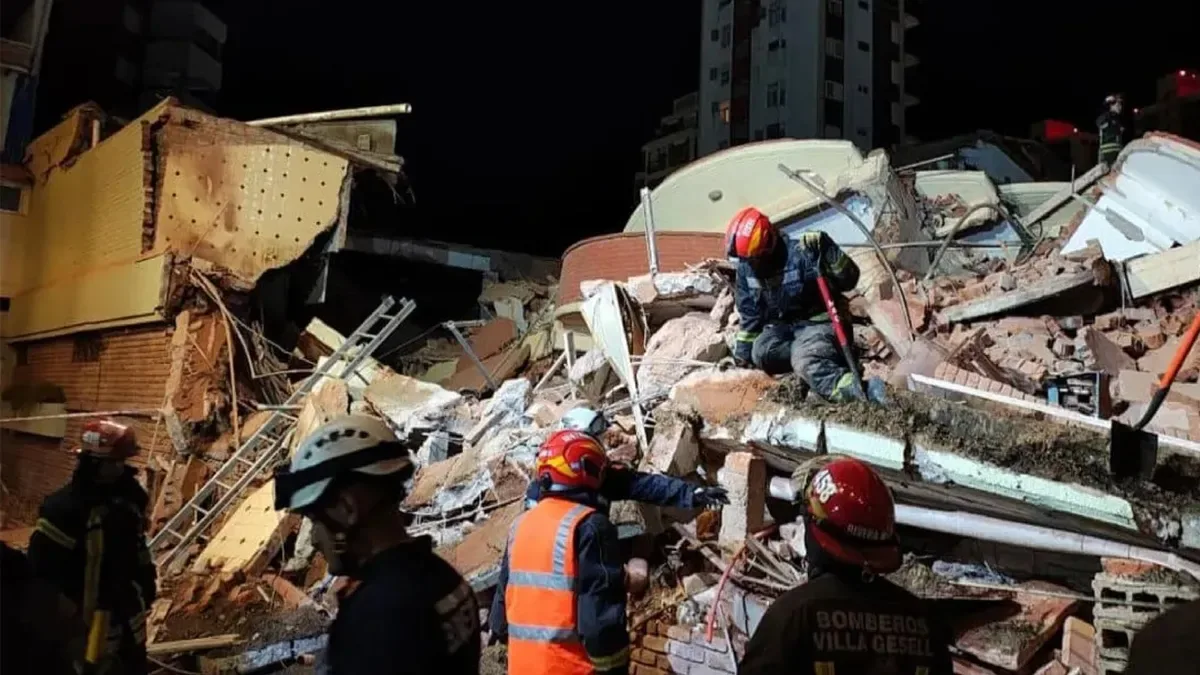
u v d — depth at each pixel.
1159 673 2.08
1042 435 4.94
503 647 6.18
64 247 14.39
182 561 8.93
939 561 5.74
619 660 3.48
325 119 13.35
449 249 22.86
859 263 9.76
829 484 2.61
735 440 6.14
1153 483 4.57
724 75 46.19
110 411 11.62
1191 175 9.00
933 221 12.37
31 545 3.76
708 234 10.70
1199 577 4.32
